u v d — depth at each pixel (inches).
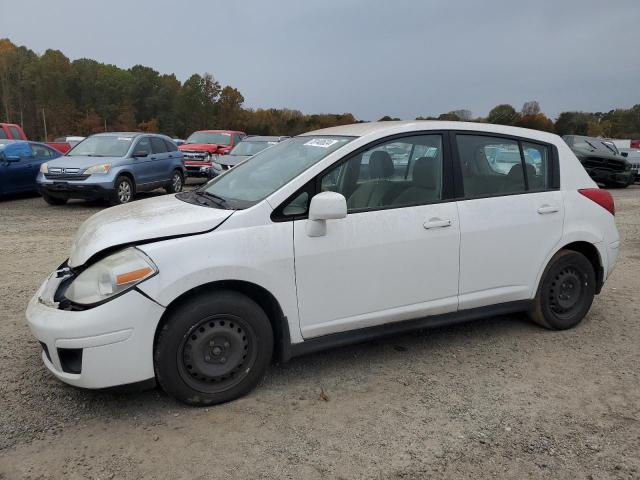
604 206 189.8
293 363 158.9
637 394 142.4
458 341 177.0
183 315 125.6
